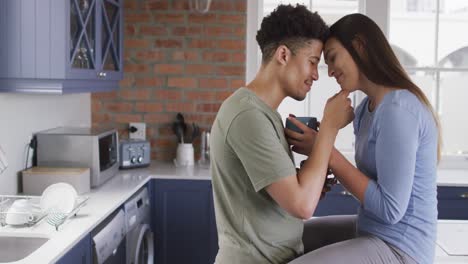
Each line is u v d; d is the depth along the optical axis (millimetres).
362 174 1796
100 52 3512
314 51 1829
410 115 1759
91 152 3350
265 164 1709
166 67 4430
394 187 1737
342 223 2229
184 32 4398
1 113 3014
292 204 1703
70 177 3152
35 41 2895
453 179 4051
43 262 2018
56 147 3361
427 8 4449
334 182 2088
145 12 4395
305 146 1886
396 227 1826
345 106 1812
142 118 4480
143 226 3533
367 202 1770
